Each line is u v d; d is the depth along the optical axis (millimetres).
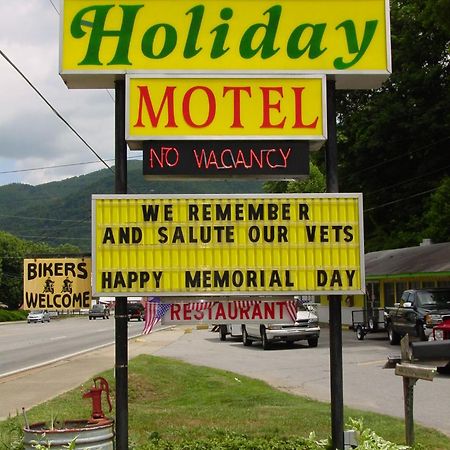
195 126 7770
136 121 7750
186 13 7914
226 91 7828
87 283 8039
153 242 7602
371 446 6969
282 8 7945
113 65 7832
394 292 32438
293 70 7879
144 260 7590
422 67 41594
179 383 15773
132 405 13039
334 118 7938
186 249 7605
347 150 44406
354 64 7906
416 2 39844
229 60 7891
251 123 7801
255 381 15828
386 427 9969
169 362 19797
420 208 42438
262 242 7633
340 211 7715
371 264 34156
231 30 7926
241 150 7832
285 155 7844
